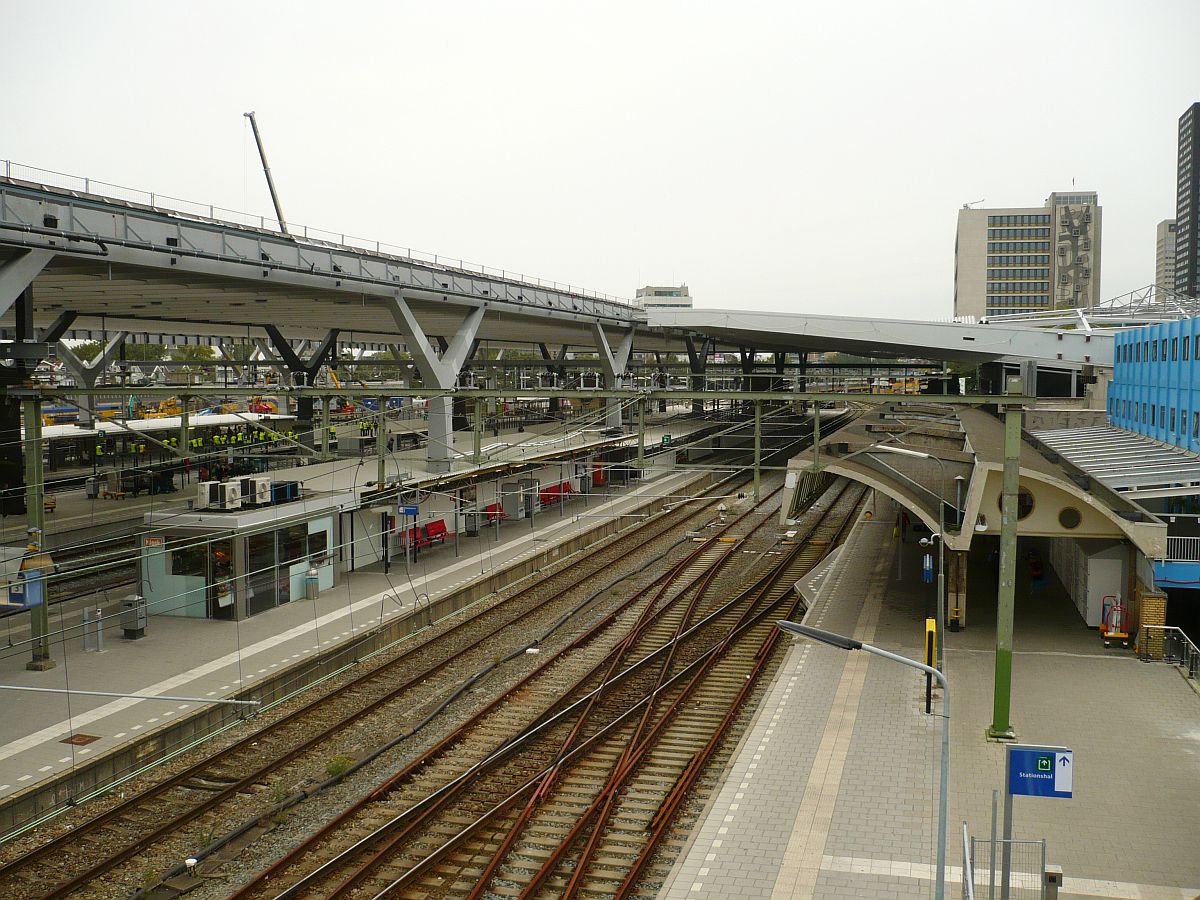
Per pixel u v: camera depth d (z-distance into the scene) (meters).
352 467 37.56
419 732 19.28
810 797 15.66
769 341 69.56
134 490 47.53
